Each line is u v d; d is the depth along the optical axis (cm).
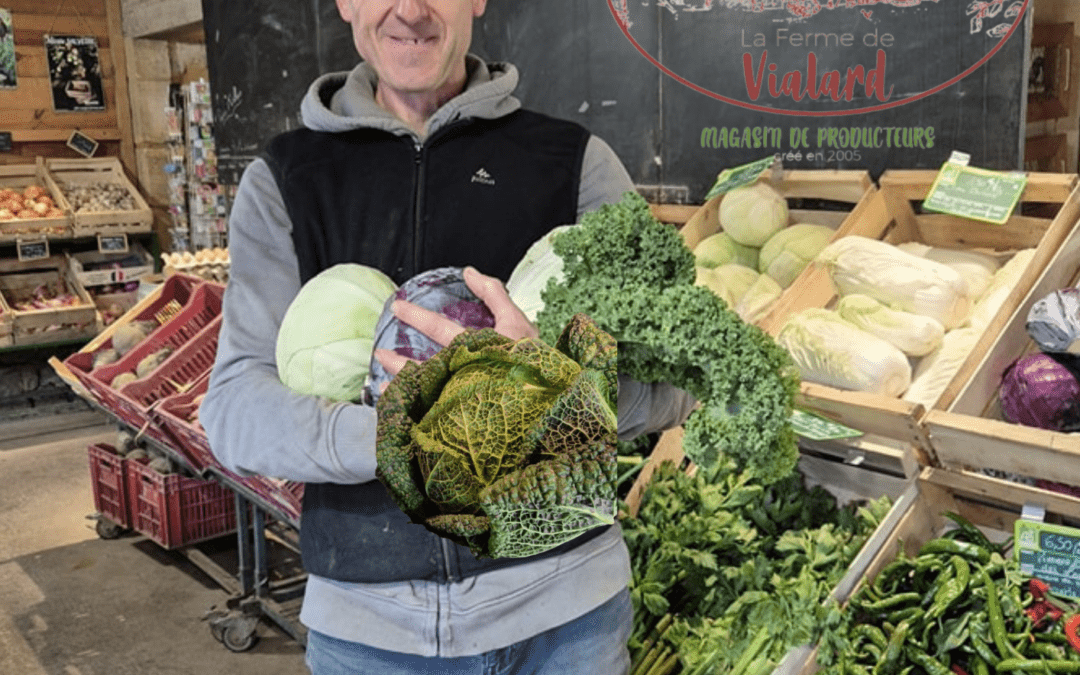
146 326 413
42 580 396
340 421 116
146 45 729
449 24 137
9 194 662
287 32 455
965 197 238
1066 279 224
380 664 135
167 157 749
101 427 608
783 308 240
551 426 85
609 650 140
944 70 256
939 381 214
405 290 116
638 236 110
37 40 707
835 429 210
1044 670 166
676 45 305
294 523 274
